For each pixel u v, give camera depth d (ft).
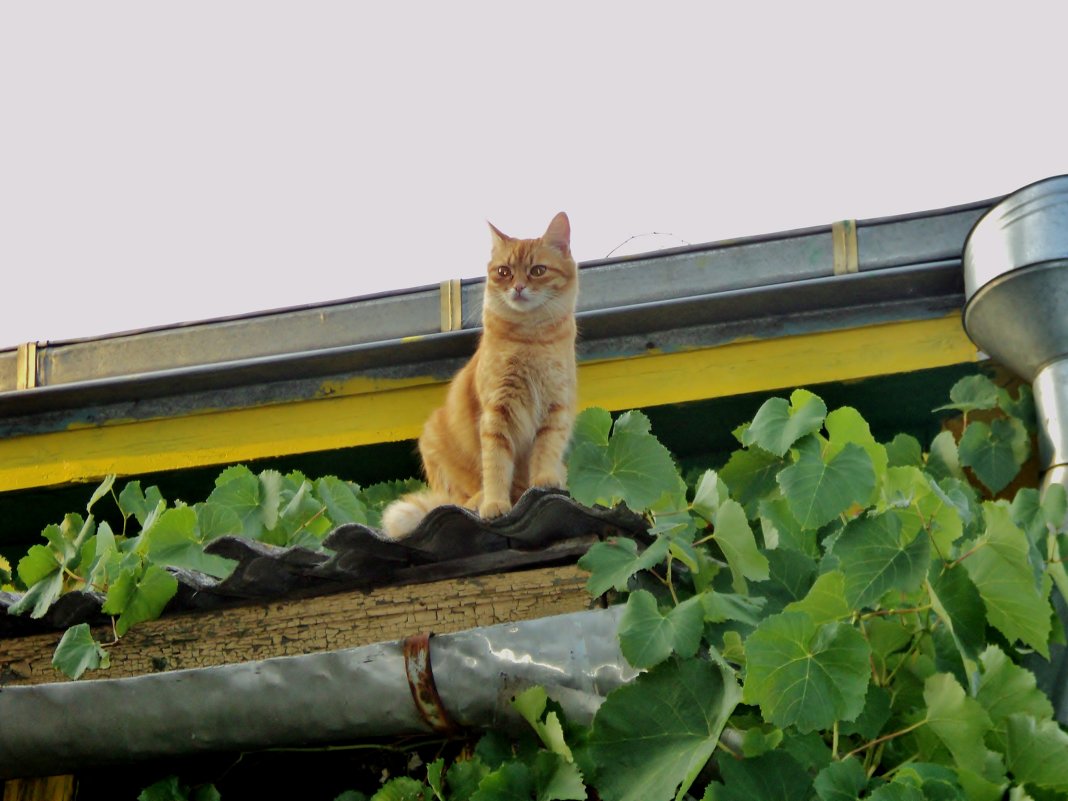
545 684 9.23
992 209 13.03
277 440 15.12
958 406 13.34
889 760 9.60
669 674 8.91
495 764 9.34
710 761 9.27
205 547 9.92
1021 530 9.76
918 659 9.75
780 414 10.10
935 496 9.74
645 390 14.40
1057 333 12.54
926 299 13.87
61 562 11.71
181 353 15.29
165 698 9.80
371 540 9.80
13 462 15.38
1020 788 8.68
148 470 15.14
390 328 15.20
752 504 11.57
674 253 14.61
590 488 9.71
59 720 9.94
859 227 14.01
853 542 9.48
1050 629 9.90
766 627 8.68
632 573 9.27
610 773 8.75
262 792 10.71
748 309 14.14
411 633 10.14
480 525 9.73
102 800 10.76
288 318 15.28
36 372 15.46
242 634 10.55
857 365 13.80
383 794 9.43
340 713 9.54
